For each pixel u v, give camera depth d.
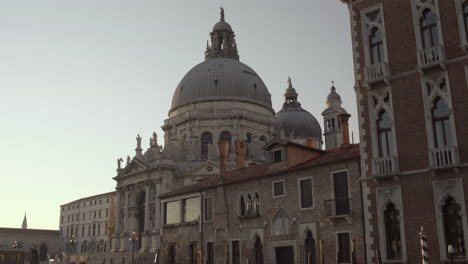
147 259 78.19
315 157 38.31
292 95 119.69
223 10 114.50
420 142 25.89
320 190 34.53
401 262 25.59
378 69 27.94
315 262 34.25
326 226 33.66
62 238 144.12
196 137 90.25
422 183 25.48
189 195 46.78
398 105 27.08
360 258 31.08
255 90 99.75
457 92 24.89
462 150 24.28
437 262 24.30
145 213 85.25
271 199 38.19
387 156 26.84
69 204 145.12
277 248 37.47
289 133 109.69
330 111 89.06
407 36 27.30
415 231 25.34
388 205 26.89
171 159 86.69
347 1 30.55
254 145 89.06
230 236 41.16
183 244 46.47
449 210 24.62
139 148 94.12
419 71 26.39
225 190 42.62
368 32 29.27
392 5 28.22
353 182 32.41
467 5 25.42
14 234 137.75
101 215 130.12
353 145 37.16
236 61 105.19
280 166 37.75
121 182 93.94
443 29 25.84
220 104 94.94
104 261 88.06
